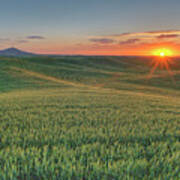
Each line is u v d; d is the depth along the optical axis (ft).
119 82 157.69
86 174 9.78
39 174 9.98
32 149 12.46
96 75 208.95
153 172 9.96
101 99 42.52
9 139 14.60
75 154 12.03
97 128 18.42
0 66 165.17
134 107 33.17
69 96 46.75
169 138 16.05
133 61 477.36
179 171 10.43
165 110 30.94
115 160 11.60
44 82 108.78
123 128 18.44
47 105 32.30
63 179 9.49
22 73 142.31
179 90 122.72
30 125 18.75
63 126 18.70
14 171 9.82
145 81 167.43
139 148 13.24
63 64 310.86
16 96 46.60
